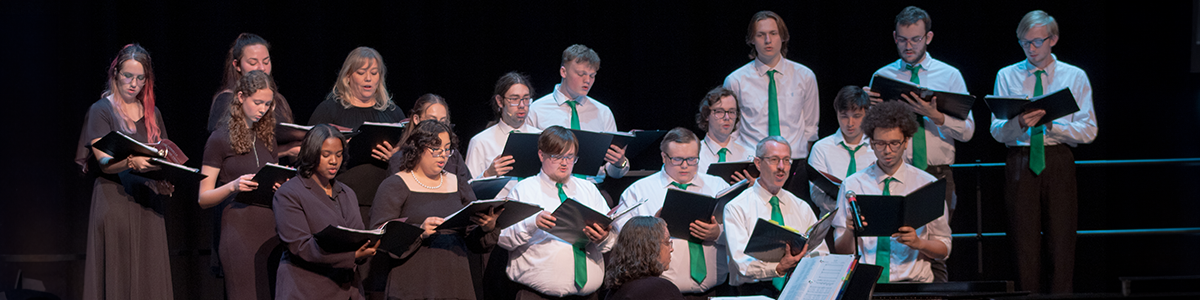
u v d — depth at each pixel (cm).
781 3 703
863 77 709
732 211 474
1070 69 565
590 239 441
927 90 515
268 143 449
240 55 504
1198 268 679
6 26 639
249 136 440
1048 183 551
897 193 488
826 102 711
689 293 490
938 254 469
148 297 460
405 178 416
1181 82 679
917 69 585
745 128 599
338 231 360
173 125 641
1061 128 548
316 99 664
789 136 593
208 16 647
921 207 432
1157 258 680
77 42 638
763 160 469
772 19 587
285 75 662
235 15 652
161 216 472
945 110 529
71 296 626
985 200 673
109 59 631
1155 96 684
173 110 641
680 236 463
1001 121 553
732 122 554
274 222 437
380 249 391
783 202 478
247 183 412
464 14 689
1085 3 689
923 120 555
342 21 675
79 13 637
